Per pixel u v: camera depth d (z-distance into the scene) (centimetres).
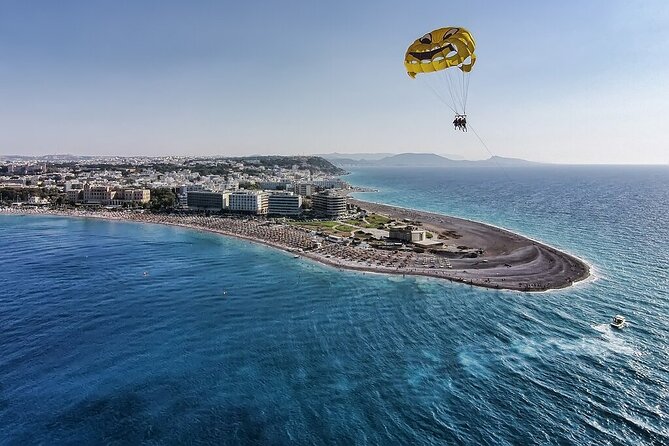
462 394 7675
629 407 7225
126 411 7125
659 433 6569
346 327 10712
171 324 10812
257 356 9112
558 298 13012
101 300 12544
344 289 14000
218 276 15450
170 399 7494
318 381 8125
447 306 12331
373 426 6806
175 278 15075
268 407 7294
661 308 11906
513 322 11012
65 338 9875
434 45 8875
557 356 9056
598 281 14612
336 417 7031
